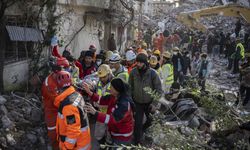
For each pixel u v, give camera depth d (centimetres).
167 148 410
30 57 843
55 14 980
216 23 3844
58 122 431
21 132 605
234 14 2459
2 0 682
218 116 500
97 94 563
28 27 827
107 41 1659
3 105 647
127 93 481
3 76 745
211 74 1759
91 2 1217
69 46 1150
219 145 496
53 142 545
